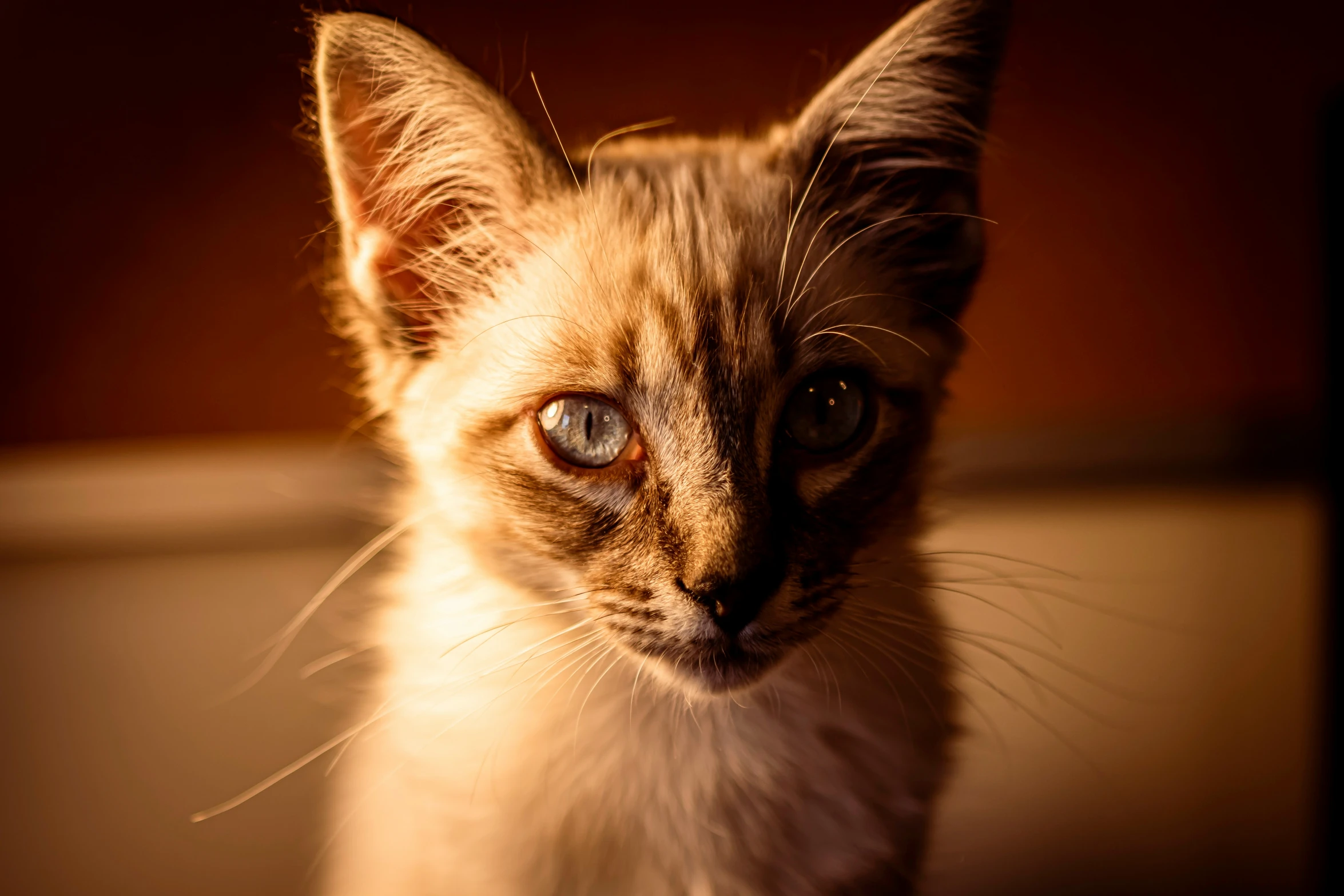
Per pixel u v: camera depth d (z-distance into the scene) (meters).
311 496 0.54
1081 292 0.56
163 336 0.54
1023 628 0.46
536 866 0.29
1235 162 0.55
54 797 0.41
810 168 0.30
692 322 0.28
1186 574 0.50
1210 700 0.44
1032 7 0.53
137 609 0.50
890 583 0.30
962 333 0.31
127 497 0.54
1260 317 0.56
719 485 0.27
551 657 0.29
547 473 0.28
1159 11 0.53
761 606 0.27
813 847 0.29
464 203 0.31
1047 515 0.53
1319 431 0.48
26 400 0.54
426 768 0.29
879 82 0.30
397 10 0.43
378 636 0.32
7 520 0.53
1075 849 0.39
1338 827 0.37
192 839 0.39
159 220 0.53
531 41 0.51
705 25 0.52
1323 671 0.38
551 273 0.30
